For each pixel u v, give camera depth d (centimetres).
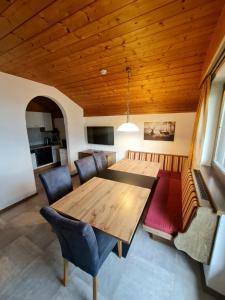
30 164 292
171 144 337
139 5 125
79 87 315
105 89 303
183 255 164
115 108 368
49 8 127
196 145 240
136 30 154
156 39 166
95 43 176
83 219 122
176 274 145
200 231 129
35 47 183
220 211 116
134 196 159
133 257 162
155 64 212
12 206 265
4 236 195
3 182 251
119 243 155
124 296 127
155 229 159
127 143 390
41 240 187
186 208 157
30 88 281
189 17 135
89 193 165
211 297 127
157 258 161
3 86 241
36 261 159
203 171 202
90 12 132
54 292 131
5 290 132
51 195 174
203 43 164
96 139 431
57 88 334
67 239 109
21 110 269
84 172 235
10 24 143
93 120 429
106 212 132
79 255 113
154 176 215
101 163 285
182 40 164
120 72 241
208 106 202
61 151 479
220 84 198
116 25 148
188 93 264
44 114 493
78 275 145
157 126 343
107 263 155
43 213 106
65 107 370
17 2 120
